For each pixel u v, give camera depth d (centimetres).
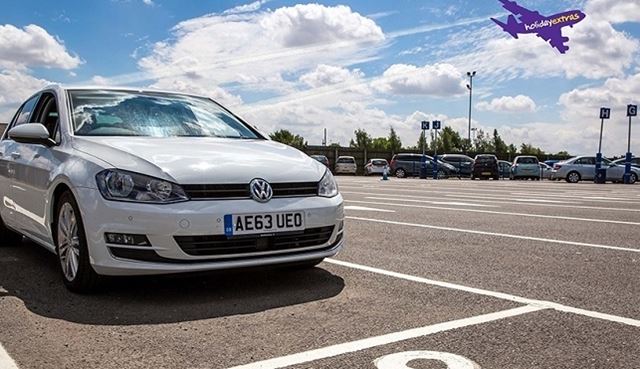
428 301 385
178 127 489
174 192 369
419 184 2356
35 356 285
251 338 311
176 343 303
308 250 412
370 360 279
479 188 1984
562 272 477
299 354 287
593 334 319
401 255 550
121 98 511
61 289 416
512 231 724
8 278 452
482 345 300
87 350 294
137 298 390
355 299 389
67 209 413
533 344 302
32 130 452
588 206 1134
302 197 410
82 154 412
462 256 546
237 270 390
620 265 507
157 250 362
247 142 475
